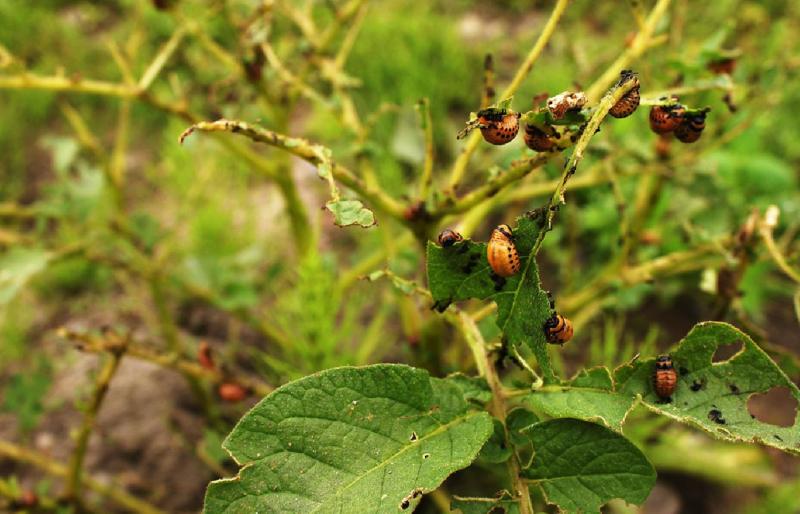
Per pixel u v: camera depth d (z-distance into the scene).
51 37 0.87
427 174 0.31
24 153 0.77
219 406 0.52
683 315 0.58
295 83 0.40
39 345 0.59
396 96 0.73
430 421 0.25
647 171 0.40
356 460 0.25
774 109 0.68
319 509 0.24
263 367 0.53
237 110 0.41
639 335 0.57
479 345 0.28
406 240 0.46
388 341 0.54
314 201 0.69
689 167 0.41
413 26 0.82
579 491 0.25
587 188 0.45
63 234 0.56
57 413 0.52
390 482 0.24
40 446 0.51
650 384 0.26
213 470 0.49
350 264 0.63
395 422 0.25
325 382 0.25
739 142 0.62
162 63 0.38
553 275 0.61
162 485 0.48
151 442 0.50
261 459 0.24
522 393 0.27
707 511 0.47
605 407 0.25
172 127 0.68
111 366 0.37
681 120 0.27
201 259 0.48
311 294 0.40
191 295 0.50
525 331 0.26
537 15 0.90
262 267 0.60
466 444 0.25
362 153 0.40
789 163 0.68
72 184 0.46
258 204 0.69
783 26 0.70
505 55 0.83
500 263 0.25
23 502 0.38
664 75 0.39
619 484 0.25
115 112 0.81
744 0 0.79
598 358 0.45
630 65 0.34
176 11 0.39
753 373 0.25
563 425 0.26
